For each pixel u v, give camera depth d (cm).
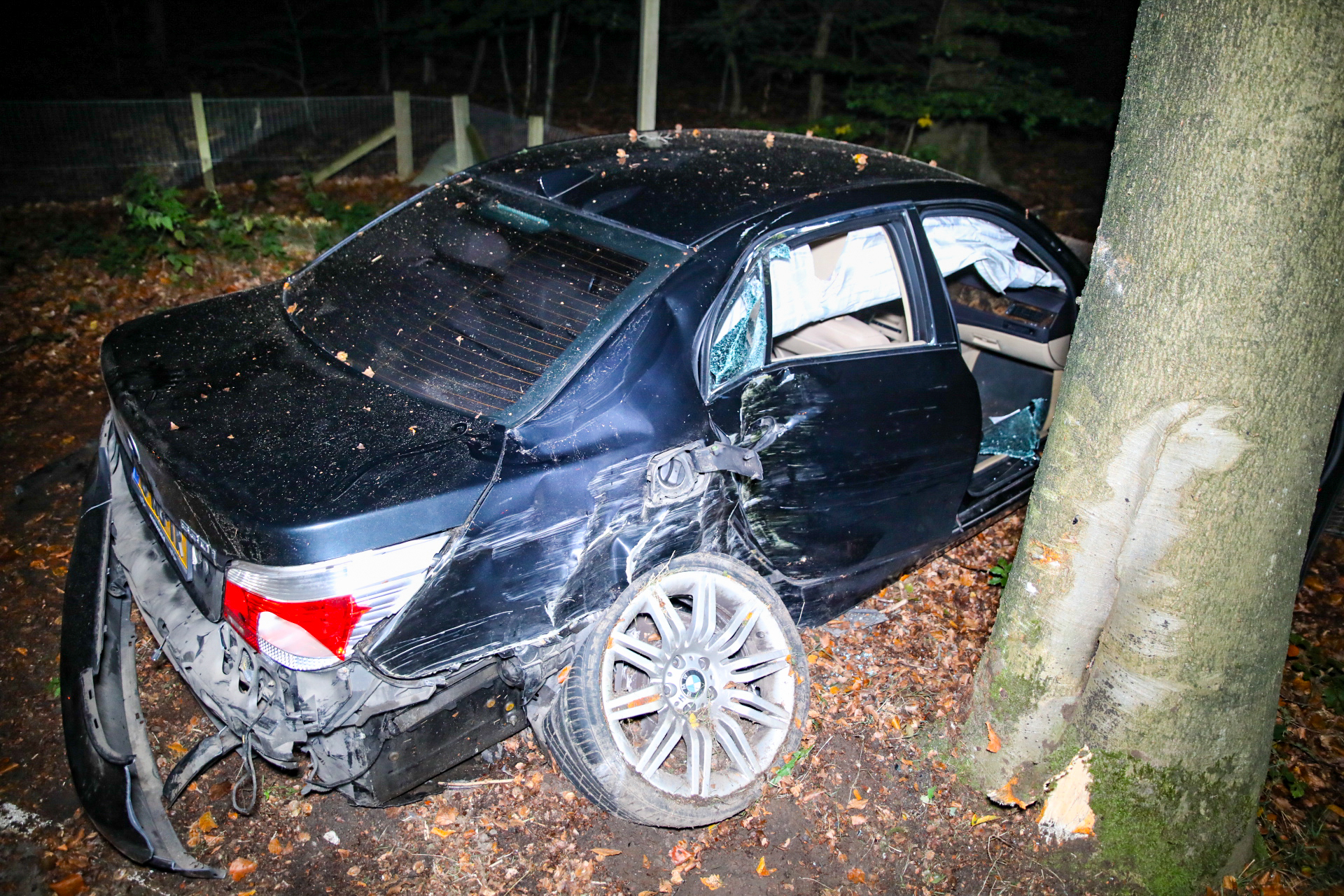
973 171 1079
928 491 361
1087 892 290
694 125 1452
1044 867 295
